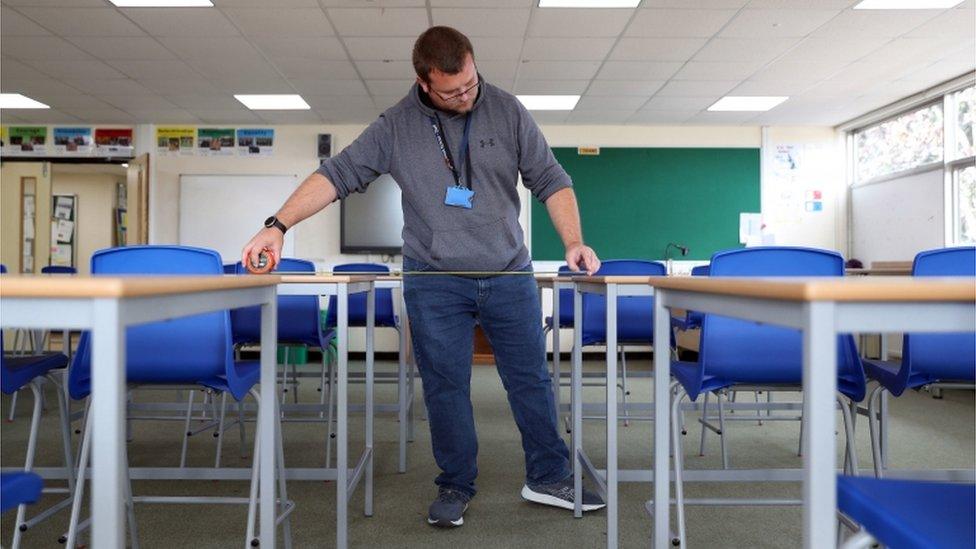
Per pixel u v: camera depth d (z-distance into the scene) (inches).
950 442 134.5
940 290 29.2
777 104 278.1
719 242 310.7
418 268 83.5
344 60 225.5
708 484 107.9
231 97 269.9
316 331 119.8
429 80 73.5
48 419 155.6
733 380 68.9
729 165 312.5
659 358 55.4
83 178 412.8
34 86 254.1
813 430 29.4
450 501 87.7
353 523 89.4
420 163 80.9
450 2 178.9
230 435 141.5
